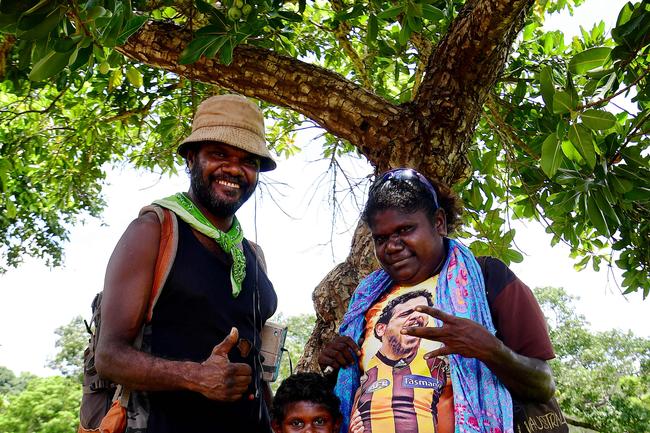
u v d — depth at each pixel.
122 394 2.31
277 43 4.89
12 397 22.48
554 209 3.70
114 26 2.45
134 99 5.77
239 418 2.53
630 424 14.85
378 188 2.38
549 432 2.09
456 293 2.21
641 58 3.86
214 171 2.61
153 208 2.48
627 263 4.74
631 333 23.81
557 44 4.96
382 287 2.53
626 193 3.62
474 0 3.36
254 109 2.72
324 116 3.61
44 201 8.00
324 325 3.62
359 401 2.28
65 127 6.30
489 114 5.00
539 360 2.11
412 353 2.22
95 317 2.44
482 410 2.06
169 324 2.41
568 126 2.81
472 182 4.85
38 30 2.26
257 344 2.71
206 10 2.95
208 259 2.52
